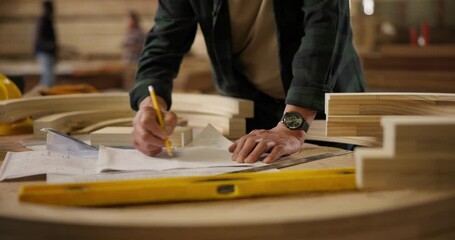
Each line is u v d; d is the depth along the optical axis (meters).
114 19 9.26
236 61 1.69
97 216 0.70
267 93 1.76
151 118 1.14
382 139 1.19
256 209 0.77
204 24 1.57
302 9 1.40
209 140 1.37
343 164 1.10
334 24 1.31
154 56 1.54
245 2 1.51
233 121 1.57
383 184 0.81
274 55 1.61
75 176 1.00
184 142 1.31
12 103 1.52
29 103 1.60
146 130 1.13
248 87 1.75
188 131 1.35
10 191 0.91
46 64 7.41
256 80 1.71
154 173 1.02
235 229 0.67
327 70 1.28
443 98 1.15
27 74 7.16
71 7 9.34
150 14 9.13
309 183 0.86
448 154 0.80
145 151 1.15
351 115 1.20
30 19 9.77
